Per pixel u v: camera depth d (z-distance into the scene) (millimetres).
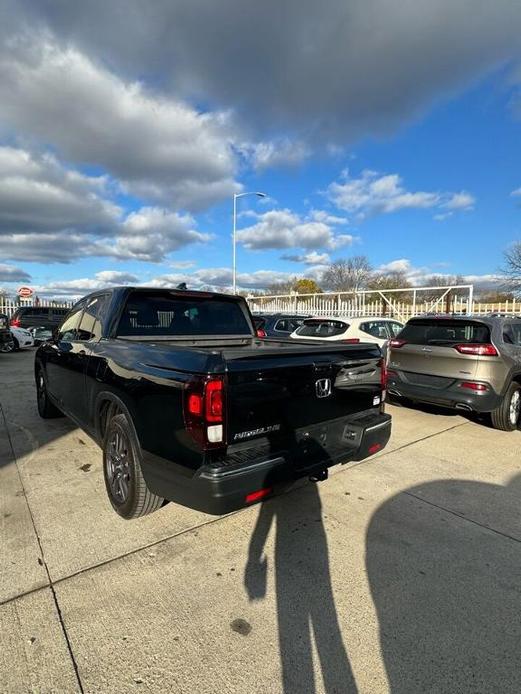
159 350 2861
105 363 3371
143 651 1979
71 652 1962
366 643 2057
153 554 2734
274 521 3188
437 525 3180
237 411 2455
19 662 1899
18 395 7414
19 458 4320
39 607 2238
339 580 2521
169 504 3420
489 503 3553
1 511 3244
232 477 2322
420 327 6090
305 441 2889
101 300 4168
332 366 3074
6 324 15789
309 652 1996
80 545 2812
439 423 6035
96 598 2318
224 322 4551
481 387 5289
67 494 3537
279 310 21750
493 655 1997
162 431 2596
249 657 1959
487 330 5449
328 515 3297
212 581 2486
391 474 4129
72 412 4348
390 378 6219
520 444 5094
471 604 2342
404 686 1828
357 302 18328
